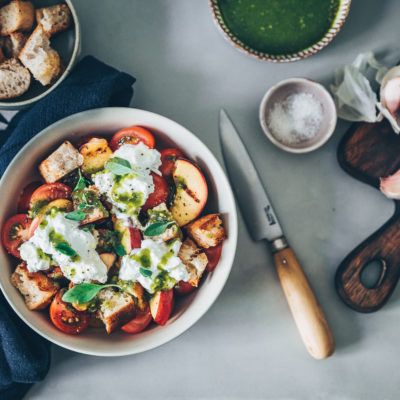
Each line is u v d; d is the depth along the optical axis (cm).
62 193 46
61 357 53
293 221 53
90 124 46
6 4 50
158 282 44
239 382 53
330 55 53
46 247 43
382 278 52
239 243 53
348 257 52
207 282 47
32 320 44
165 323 46
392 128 52
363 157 52
